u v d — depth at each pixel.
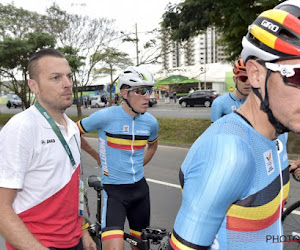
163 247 1.78
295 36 0.69
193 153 0.82
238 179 0.72
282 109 0.72
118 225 2.07
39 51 1.43
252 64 0.77
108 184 2.27
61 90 1.40
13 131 1.27
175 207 3.77
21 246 1.16
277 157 0.85
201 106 23.61
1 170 1.23
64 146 1.44
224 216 0.78
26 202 1.35
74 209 1.51
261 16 0.78
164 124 11.23
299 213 2.54
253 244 0.80
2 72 16.75
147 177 5.26
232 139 0.75
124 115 2.26
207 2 8.60
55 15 15.16
